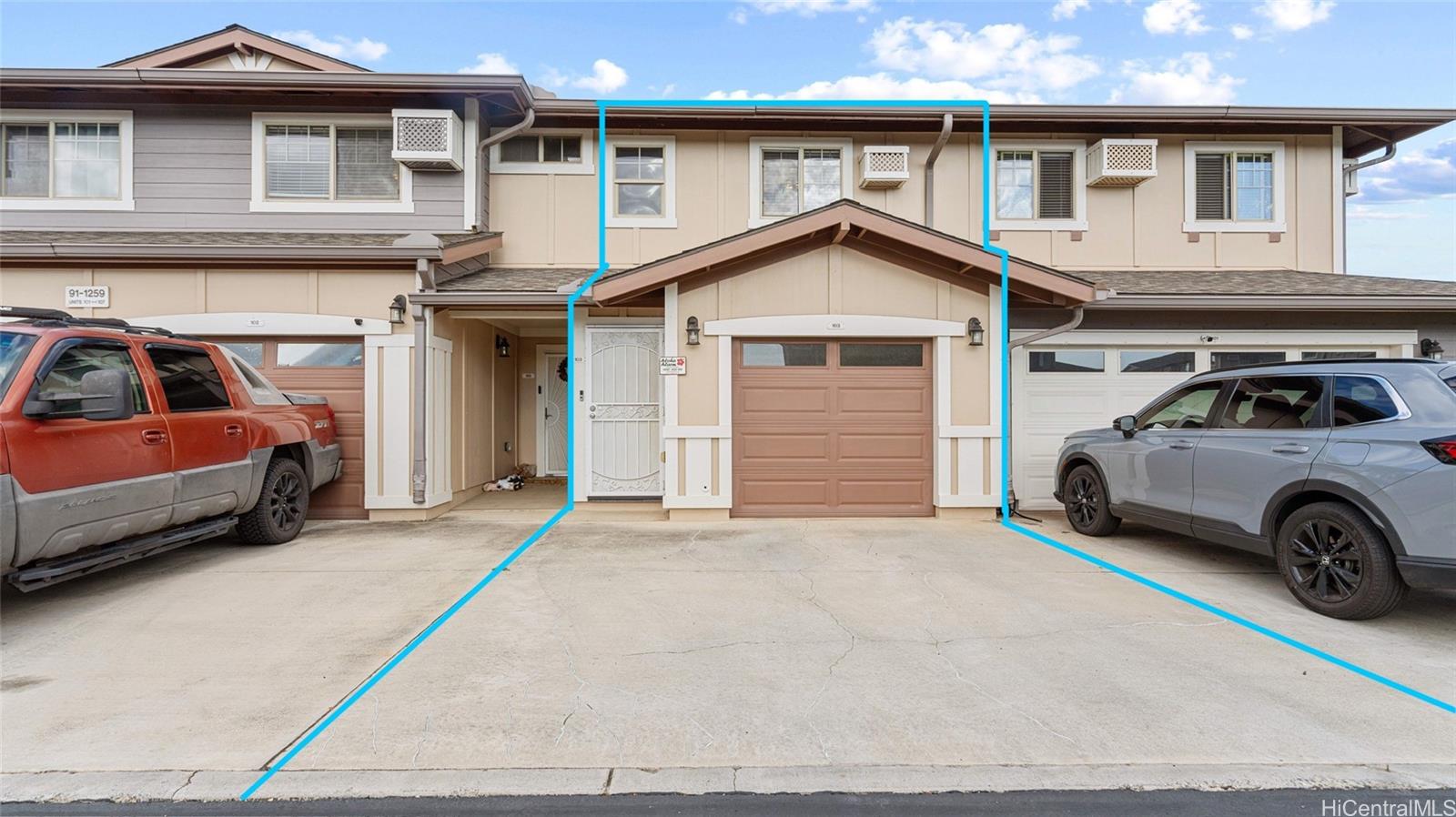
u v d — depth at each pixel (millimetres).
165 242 7727
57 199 8898
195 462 5336
